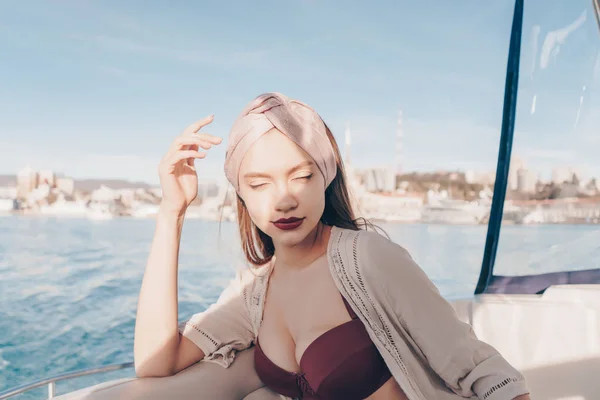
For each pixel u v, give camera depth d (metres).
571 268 2.01
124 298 14.75
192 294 13.46
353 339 0.96
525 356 1.75
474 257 18.95
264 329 1.11
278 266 1.14
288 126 0.92
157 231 1.16
